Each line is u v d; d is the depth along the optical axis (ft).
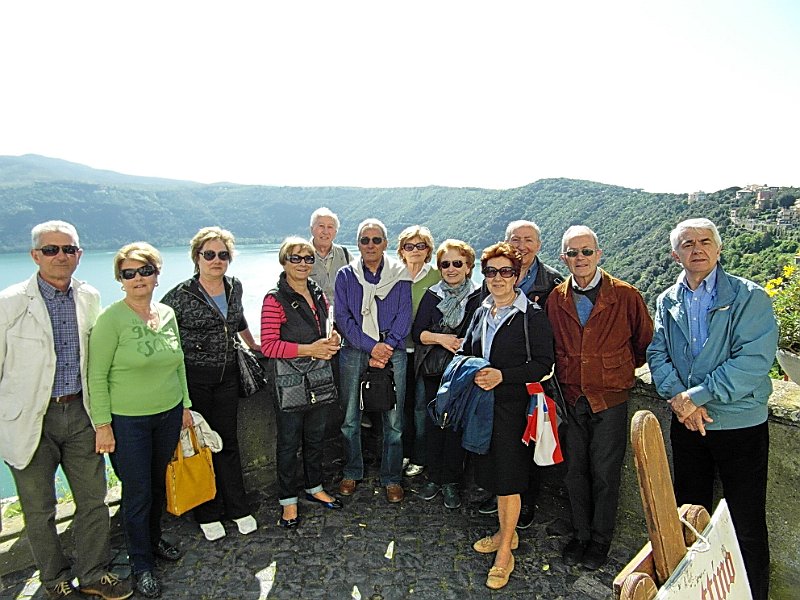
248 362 11.04
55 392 8.66
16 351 8.13
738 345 8.22
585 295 10.04
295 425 11.27
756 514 8.45
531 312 9.75
